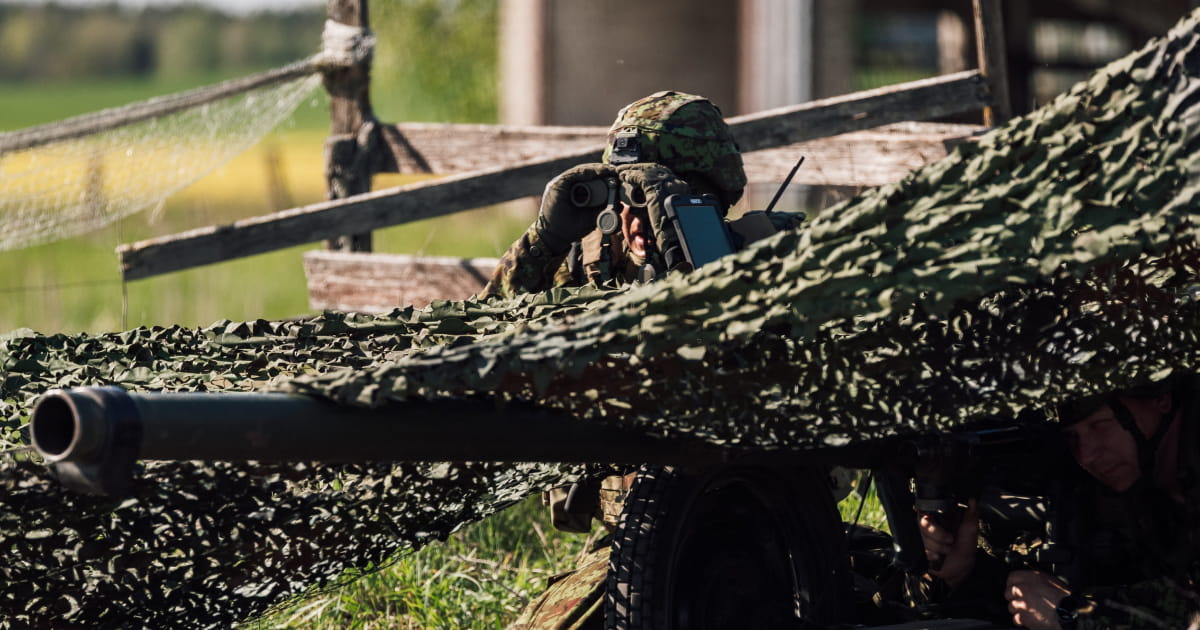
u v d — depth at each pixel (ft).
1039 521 22.62
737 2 111.75
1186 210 14.51
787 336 16.96
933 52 115.75
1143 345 19.74
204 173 46.80
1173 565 20.24
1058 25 114.62
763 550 22.59
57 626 19.07
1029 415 22.68
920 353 18.17
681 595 21.35
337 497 19.15
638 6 116.47
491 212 121.39
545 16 118.52
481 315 19.61
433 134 47.67
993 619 22.45
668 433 18.06
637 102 25.86
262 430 14.26
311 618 31.58
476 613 32.19
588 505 25.77
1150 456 20.39
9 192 43.98
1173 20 107.34
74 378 20.24
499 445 16.28
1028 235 14.89
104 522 18.08
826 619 22.44
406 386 14.87
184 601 19.58
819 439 19.17
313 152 251.80
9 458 18.21
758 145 38.68
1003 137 14.82
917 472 20.95
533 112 122.72
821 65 103.45
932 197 14.96
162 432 13.51
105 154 44.86
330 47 48.29
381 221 42.83
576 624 21.84
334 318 20.03
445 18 134.92
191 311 75.10
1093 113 14.66
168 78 592.19
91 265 101.65
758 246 15.33
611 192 23.71
